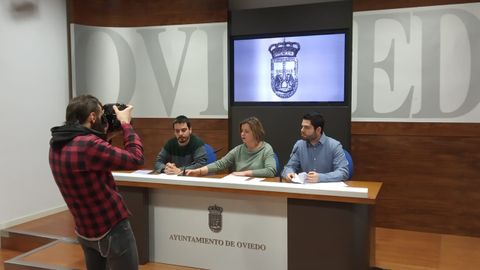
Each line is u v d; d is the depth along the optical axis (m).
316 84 4.32
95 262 1.90
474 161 3.78
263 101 4.54
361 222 2.40
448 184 3.87
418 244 3.62
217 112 4.70
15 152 4.08
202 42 4.70
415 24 3.86
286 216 2.58
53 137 1.73
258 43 4.52
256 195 2.62
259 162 3.13
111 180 1.82
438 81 3.83
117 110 1.96
